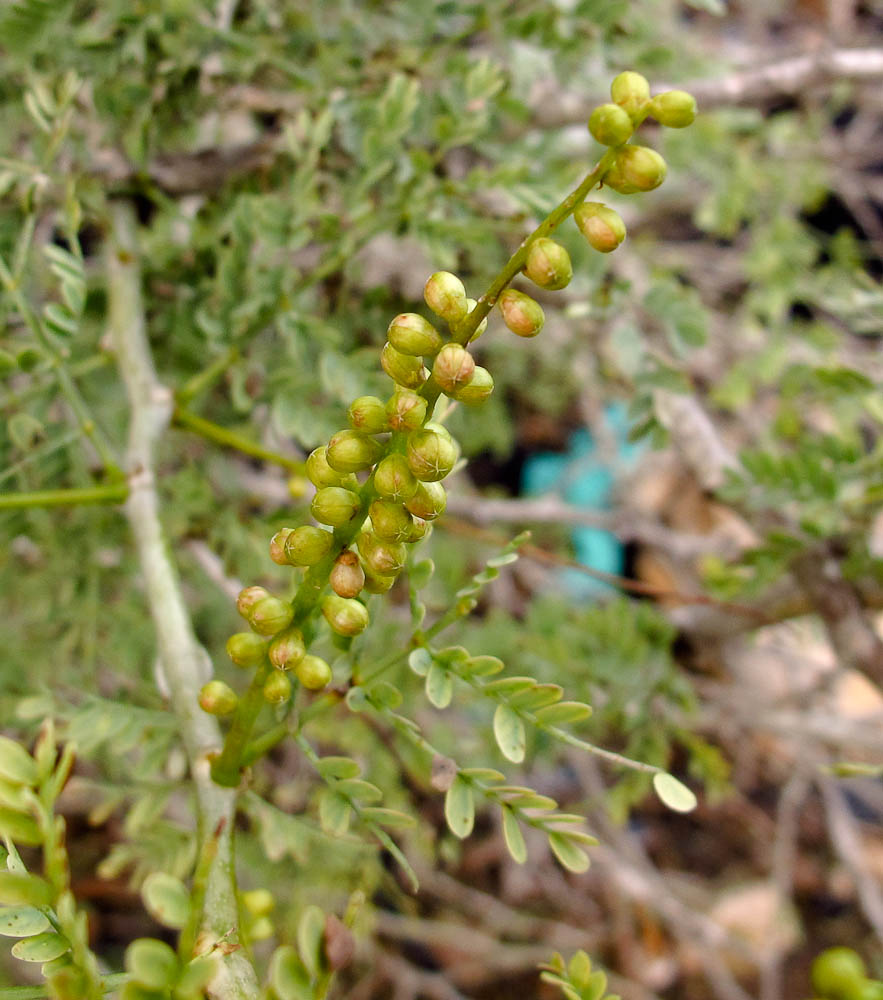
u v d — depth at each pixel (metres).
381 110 0.15
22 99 0.18
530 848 0.33
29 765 0.08
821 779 0.30
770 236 0.28
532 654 0.22
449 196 0.17
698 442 0.23
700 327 0.19
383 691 0.10
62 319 0.13
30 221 0.14
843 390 0.20
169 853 0.14
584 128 0.28
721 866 0.36
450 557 0.25
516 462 0.43
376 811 0.10
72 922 0.08
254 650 0.09
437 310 0.08
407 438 0.08
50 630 0.21
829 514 0.18
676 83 0.26
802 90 0.26
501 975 0.33
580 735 0.24
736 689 0.27
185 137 0.18
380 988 0.31
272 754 0.28
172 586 0.14
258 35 0.18
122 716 0.12
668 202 0.36
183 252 0.18
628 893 0.31
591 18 0.19
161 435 0.16
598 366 0.33
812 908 0.35
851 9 0.41
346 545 0.09
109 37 0.16
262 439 0.22
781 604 0.22
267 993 0.07
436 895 0.32
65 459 0.17
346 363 0.17
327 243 0.18
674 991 0.33
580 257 0.18
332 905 0.23
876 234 0.39
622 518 0.31
